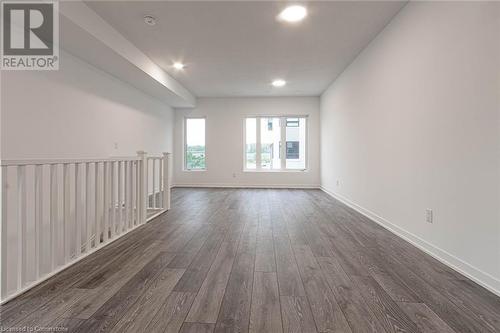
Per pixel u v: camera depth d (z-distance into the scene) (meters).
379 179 3.37
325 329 1.34
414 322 1.39
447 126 2.12
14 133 2.66
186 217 3.78
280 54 4.09
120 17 3.00
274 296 1.65
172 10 2.86
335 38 3.50
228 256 2.32
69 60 3.36
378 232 3.04
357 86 4.13
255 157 7.35
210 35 3.44
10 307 1.52
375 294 1.68
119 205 2.89
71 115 3.41
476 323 1.39
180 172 7.33
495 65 1.67
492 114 1.70
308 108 7.05
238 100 7.18
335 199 5.32
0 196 1.71
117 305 1.54
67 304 1.55
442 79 2.17
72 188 3.44
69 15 2.53
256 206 4.61
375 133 3.47
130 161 3.13
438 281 1.85
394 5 2.75
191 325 1.36
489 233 1.73
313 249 2.49
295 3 2.73
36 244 1.87
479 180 1.80
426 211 2.40
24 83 2.76
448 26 2.10
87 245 2.39
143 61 4.06
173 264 2.14
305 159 7.27
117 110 4.48
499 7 1.64
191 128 7.45
